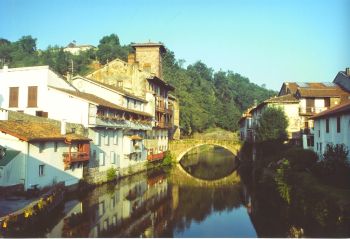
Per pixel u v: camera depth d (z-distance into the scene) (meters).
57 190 28.17
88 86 49.38
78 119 37.78
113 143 43.94
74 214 26.38
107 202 31.20
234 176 52.84
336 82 63.22
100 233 22.30
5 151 26.52
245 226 25.33
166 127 66.00
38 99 39.09
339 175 27.55
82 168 35.78
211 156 92.62
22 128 28.91
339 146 31.73
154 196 36.22
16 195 26.08
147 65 62.88
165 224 25.84
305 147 47.47
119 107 45.38
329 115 36.69
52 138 29.80
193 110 100.81
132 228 24.09
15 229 19.55
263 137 53.44
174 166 64.56
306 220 24.50
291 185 29.72
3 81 40.25
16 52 140.38
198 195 37.59
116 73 58.81
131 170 49.44
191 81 123.00
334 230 20.47
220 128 120.12
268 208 30.77
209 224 26.08
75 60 125.56
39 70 39.31
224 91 147.50
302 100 54.94
